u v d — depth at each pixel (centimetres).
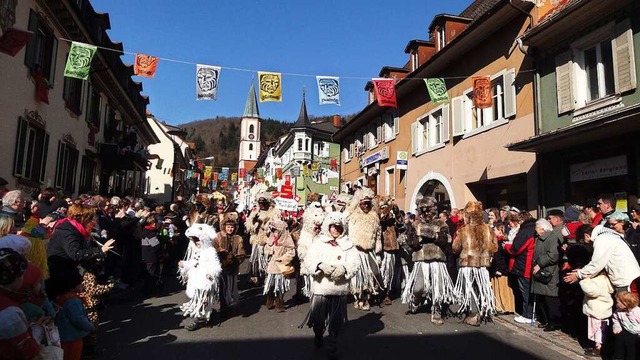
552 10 1184
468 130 1583
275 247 769
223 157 12169
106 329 641
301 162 4609
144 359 512
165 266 1157
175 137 4922
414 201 1950
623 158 935
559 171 1124
